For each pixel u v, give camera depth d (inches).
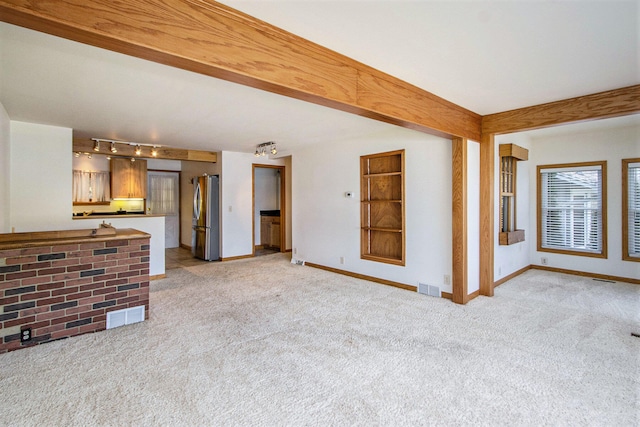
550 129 193.6
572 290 171.8
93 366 92.8
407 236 170.4
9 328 101.5
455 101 132.5
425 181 162.6
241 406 75.2
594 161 199.3
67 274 111.7
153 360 96.4
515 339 110.7
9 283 101.6
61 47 80.1
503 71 101.4
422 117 118.3
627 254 188.7
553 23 73.6
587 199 204.5
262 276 202.2
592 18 71.5
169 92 113.3
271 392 80.8
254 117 147.3
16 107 132.0
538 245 224.5
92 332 116.2
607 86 114.6
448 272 155.1
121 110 135.5
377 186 189.8
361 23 74.4
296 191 242.4
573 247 210.8
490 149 155.6
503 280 190.5
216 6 66.4
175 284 183.2
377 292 166.6
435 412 73.3
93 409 73.6
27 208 158.1
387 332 116.9
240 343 108.0
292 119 150.9
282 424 69.2
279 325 123.4
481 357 98.3
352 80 93.3
